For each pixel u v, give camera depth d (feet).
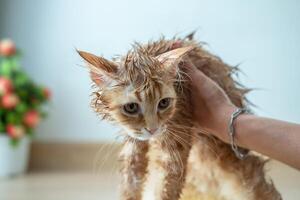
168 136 1.32
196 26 3.00
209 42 3.00
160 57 1.26
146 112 1.23
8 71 3.00
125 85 1.22
